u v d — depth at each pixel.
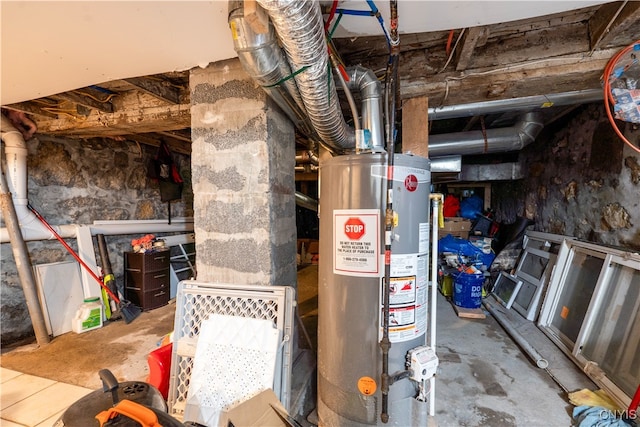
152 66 1.57
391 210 1.14
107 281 3.08
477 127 3.46
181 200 4.35
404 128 1.97
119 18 1.14
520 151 3.91
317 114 1.48
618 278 2.06
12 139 2.48
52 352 2.35
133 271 3.32
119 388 0.83
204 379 1.38
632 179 2.08
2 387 1.89
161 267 3.44
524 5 1.16
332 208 1.28
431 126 3.40
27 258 2.52
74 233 2.95
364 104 1.55
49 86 1.80
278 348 1.38
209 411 1.33
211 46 1.38
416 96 1.93
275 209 1.67
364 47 1.80
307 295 3.78
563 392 1.84
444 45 1.82
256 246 1.61
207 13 1.13
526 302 3.05
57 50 1.38
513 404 1.74
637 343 1.72
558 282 2.68
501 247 4.10
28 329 2.69
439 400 1.78
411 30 1.36
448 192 5.36
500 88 1.83
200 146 1.67
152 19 1.16
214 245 1.67
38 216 2.65
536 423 1.59
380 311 1.21
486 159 4.37
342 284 1.26
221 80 1.63
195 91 1.67
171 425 0.63
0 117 2.40
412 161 1.21
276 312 1.46
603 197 2.39
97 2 1.04
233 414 0.90
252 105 1.59
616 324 1.93
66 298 2.79
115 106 2.39
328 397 1.33
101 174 3.29
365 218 1.20
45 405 1.71
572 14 1.55
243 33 1.04
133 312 3.09
